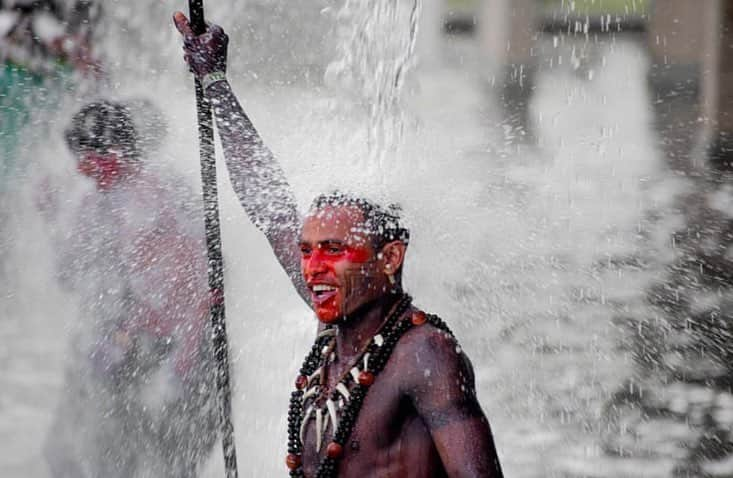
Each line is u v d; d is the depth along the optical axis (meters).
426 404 8.03
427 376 8.04
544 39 62.03
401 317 8.33
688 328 20.83
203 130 10.60
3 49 22.77
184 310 13.52
